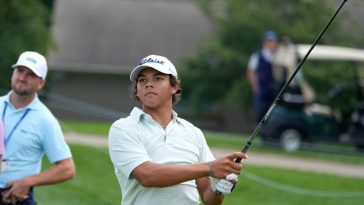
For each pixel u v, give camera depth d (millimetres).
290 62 41344
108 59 88812
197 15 94688
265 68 41281
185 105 79125
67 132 39281
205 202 13523
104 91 88312
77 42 90062
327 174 34219
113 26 93062
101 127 42250
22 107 16781
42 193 27859
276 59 41281
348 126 41969
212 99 74875
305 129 41812
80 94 87812
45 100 58688
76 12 94625
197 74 75062
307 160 39156
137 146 12844
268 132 41469
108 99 88312
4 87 49969
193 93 75500
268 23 70500
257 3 71062
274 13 70625
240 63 71625
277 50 41531
